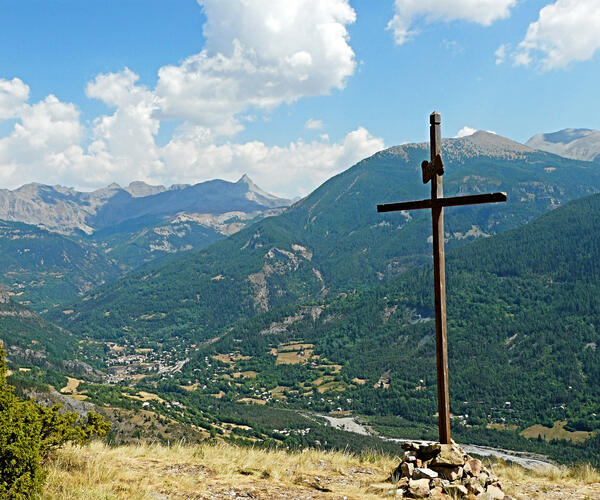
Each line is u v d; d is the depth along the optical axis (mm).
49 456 12609
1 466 9555
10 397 10828
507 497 12414
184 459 14891
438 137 14625
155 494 11078
